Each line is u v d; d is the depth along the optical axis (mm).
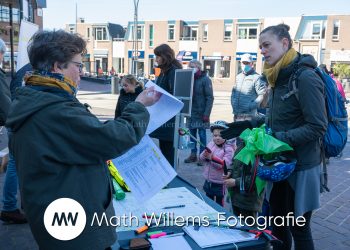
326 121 2000
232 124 2500
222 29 37438
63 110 1251
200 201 1908
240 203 2801
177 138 2807
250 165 2295
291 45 2156
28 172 1261
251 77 5566
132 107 1436
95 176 1328
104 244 1349
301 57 2102
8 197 3504
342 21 32625
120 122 1353
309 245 2166
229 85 37469
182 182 2250
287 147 2014
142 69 41719
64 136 1247
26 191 1277
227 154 3365
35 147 1235
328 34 33188
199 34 38562
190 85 2691
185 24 39344
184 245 1459
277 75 2119
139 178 1560
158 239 1494
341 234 3582
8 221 3555
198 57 38875
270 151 2014
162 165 1627
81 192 1290
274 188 2305
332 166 6227
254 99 5559
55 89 1293
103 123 1319
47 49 1294
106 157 1314
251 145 2121
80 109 1298
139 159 1595
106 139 1279
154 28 40531
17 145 1287
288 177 2156
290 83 2061
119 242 1472
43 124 1241
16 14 8828
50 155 1236
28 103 1252
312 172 2127
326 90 2139
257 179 2182
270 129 2215
